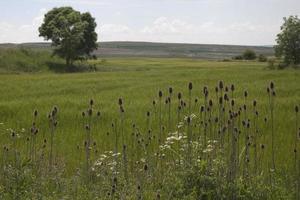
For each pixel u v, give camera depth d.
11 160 9.93
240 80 38.97
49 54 93.38
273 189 7.52
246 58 139.62
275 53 80.19
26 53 88.38
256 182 7.66
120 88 34.12
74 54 87.75
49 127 16.91
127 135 14.65
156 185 7.85
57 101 24.61
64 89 33.66
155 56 196.38
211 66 83.50
